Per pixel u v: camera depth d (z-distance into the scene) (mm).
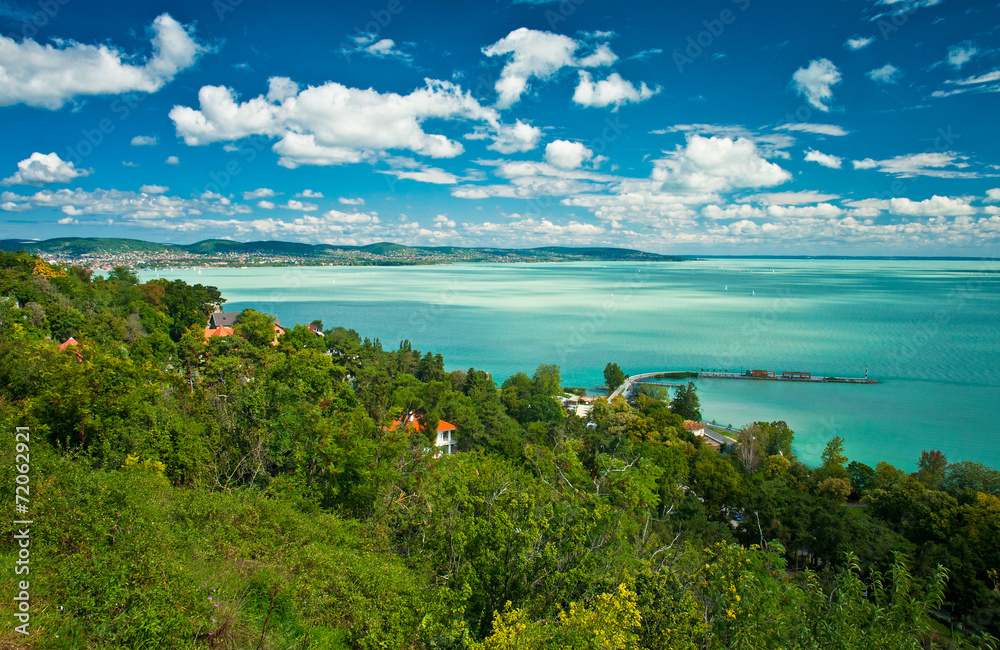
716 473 47375
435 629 11195
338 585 12898
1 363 27734
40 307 63750
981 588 30031
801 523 39156
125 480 15242
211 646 9750
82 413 19812
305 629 11336
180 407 27562
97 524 11648
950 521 37625
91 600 9320
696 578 12789
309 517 18234
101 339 65562
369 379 74000
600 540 13797
